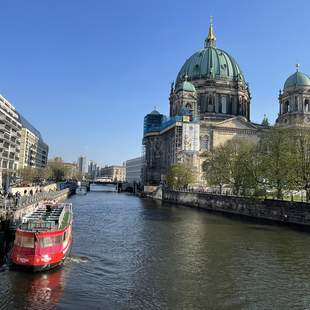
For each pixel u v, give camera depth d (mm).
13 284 29188
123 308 25141
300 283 30516
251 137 163750
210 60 186125
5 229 43312
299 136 71625
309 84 150625
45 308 24781
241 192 88562
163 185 158000
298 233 56062
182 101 174875
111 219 73062
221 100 180625
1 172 130875
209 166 113938
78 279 30969
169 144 176625
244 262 37250
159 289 28891
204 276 32344
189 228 61219
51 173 186500
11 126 147125
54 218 41562
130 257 39094
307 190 69188
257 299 26906
